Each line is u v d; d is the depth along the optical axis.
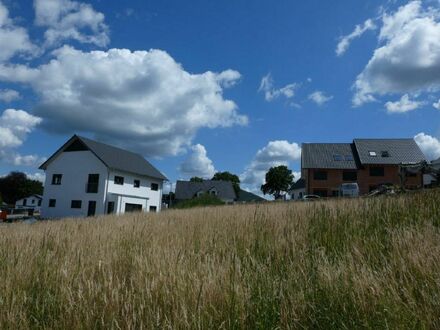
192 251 4.36
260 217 6.84
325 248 4.16
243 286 2.98
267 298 2.71
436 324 2.19
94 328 2.46
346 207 6.68
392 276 2.85
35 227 9.45
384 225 5.11
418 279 2.80
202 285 2.83
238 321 2.44
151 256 3.97
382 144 47.25
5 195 93.12
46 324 2.64
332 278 2.97
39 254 4.52
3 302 2.89
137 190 44.28
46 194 42.12
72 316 2.62
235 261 3.60
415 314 2.26
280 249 4.30
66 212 40.56
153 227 7.17
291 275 3.23
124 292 3.03
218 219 7.75
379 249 3.86
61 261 4.16
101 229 7.42
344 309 2.45
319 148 48.88
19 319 2.62
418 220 4.97
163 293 2.86
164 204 64.81
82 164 41.03
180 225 7.33
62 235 6.43
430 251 3.29
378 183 44.59
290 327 2.40
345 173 45.62
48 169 42.72
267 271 3.47
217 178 97.19
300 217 6.36
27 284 3.37
